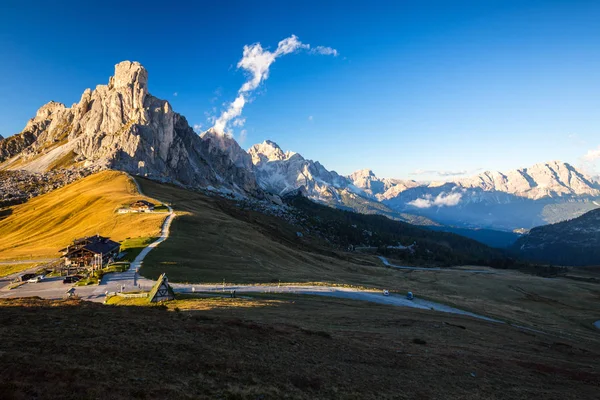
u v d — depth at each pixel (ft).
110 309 128.47
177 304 174.60
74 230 469.16
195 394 73.46
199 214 507.30
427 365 123.34
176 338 103.24
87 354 81.87
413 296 310.65
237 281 262.88
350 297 266.98
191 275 261.24
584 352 191.93
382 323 183.42
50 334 90.79
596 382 135.64
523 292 480.23
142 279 239.09
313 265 470.80
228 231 449.06
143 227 404.77
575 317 356.59
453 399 99.81
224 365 91.04
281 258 424.05
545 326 288.51
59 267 298.15
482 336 188.03
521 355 160.45
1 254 400.06
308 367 102.12
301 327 145.79
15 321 97.81
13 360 71.31
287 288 262.67
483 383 115.85
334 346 125.29
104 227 432.66
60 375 68.69
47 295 214.90
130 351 88.17
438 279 554.05
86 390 64.90
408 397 96.07
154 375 77.82
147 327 109.09
